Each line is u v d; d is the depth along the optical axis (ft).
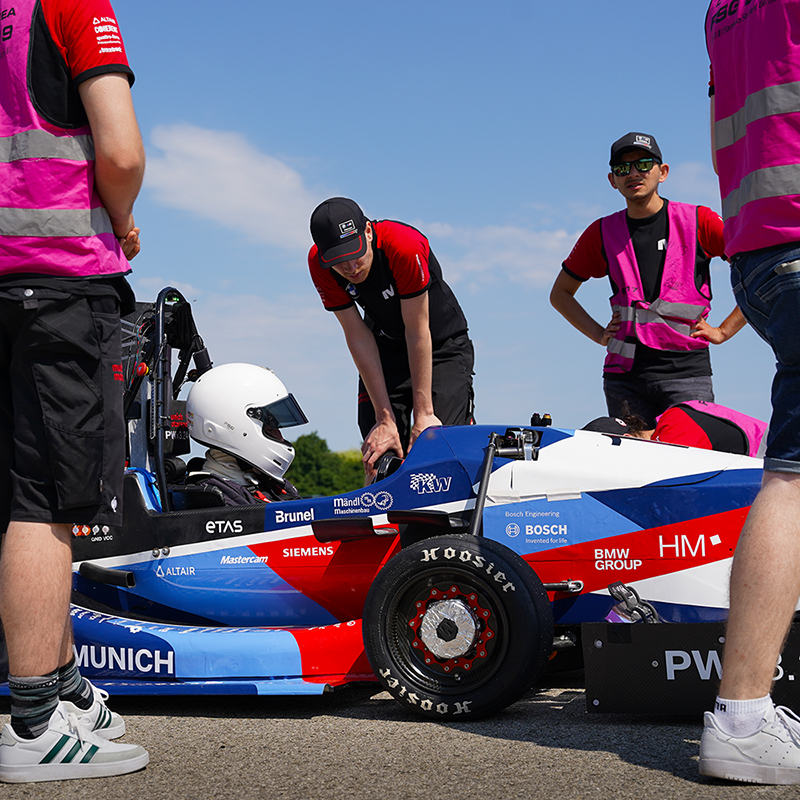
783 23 6.30
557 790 5.83
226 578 10.03
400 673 8.29
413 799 5.73
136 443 11.82
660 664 7.79
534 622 7.97
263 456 11.46
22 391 6.61
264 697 9.80
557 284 15.19
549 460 9.11
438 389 13.56
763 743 5.82
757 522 6.07
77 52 6.63
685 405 10.59
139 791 6.09
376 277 12.53
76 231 6.62
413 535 9.42
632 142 13.33
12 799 5.98
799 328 6.01
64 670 7.14
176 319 11.60
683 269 13.42
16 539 6.54
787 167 6.17
